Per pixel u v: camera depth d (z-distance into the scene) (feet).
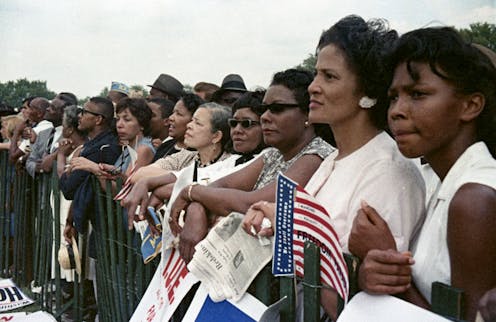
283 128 7.34
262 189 6.73
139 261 8.79
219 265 6.06
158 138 14.25
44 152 16.10
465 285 4.16
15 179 17.17
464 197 4.20
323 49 5.93
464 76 4.58
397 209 5.37
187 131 10.48
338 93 5.80
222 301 6.04
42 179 15.19
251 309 5.79
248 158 9.39
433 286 4.10
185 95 11.99
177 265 7.13
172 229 7.16
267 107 7.41
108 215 10.07
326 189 5.90
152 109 14.15
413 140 4.75
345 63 5.75
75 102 20.07
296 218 5.10
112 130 13.42
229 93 13.74
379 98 5.71
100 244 10.82
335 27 5.96
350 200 5.63
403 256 4.33
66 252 12.45
